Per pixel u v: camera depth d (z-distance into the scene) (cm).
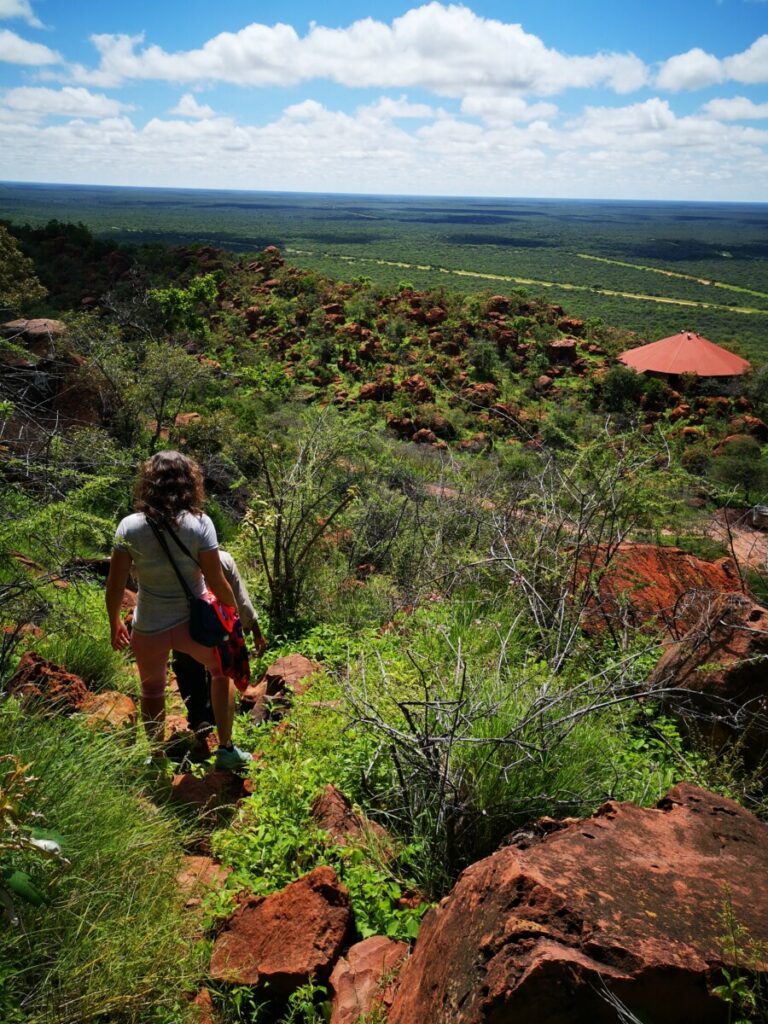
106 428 1214
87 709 389
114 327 1491
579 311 12275
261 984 235
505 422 3653
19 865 224
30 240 6094
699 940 186
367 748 347
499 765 290
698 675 427
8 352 1130
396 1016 209
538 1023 169
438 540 692
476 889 209
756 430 3991
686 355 4634
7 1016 196
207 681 445
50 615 382
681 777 380
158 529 363
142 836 268
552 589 538
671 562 647
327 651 555
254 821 317
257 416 2153
